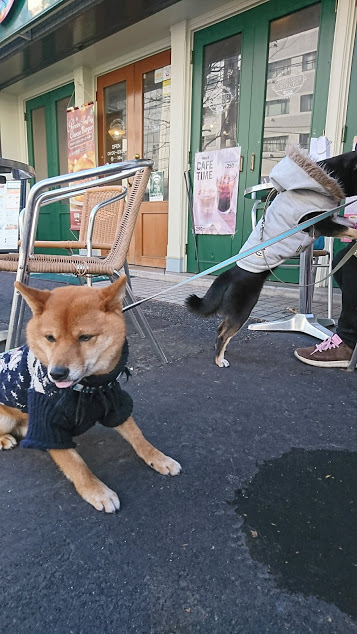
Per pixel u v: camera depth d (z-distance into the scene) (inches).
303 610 34.4
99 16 195.0
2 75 276.4
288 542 41.9
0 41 238.4
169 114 221.6
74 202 271.1
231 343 112.3
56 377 44.1
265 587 36.6
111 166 78.4
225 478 52.5
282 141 177.2
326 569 38.6
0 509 46.4
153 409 71.2
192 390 79.8
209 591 36.0
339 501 48.4
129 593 35.8
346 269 88.6
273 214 88.7
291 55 168.4
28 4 212.5
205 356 101.0
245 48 179.9
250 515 45.8
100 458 56.6
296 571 38.3
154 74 225.1
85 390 48.0
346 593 36.1
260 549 40.9
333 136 158.2
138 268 237.5
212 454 57.9
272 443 61.0
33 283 198.8
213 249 205.0
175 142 209.9
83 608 34.3
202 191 203.5
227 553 40.4
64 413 46.4
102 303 50.3
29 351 53.7
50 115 296.0
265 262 89.7
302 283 120.0
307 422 67.6
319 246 141.7
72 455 49.8
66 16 197.9
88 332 47.7
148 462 54.1
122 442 60.7
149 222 238.1
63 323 47.3
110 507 46.0
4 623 32.9
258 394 78.5
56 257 89.8
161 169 231.5
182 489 50.3
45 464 55.9
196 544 41.5
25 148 325.1
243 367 93.4
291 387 82.1
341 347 94.0
